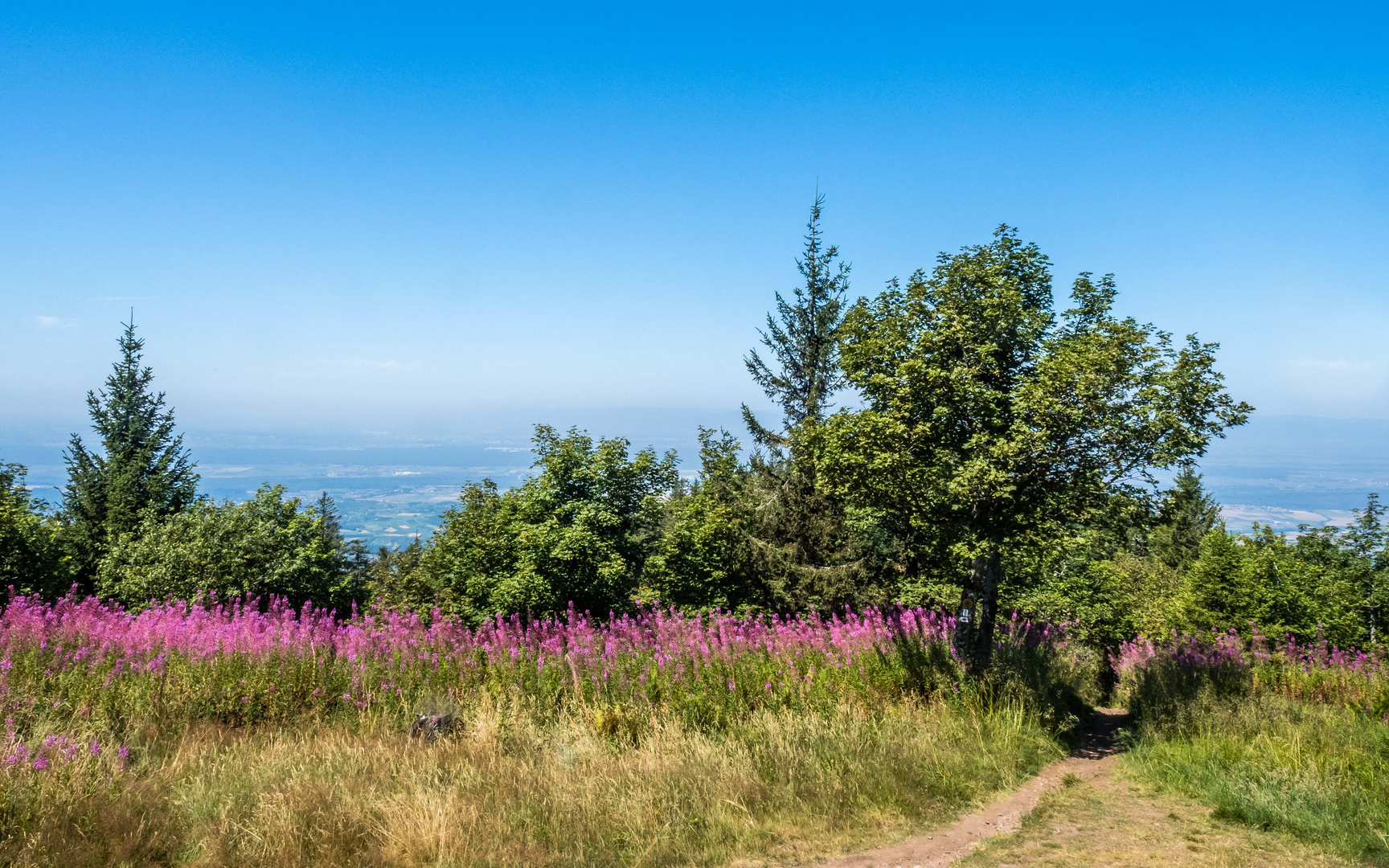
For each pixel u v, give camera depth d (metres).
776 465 18.06
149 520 17.25
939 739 8.66
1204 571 21.56
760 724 8.35
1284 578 19.59
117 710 8.08
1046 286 11.29
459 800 6.10
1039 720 10.03
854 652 11.06
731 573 15.99
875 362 11.15
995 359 10.68
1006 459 9.55
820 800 6.61
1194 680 11.88
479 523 14.61
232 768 6.86
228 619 12.59
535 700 8.95
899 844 5.98
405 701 8.88
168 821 5.61
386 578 28.67
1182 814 6.79
